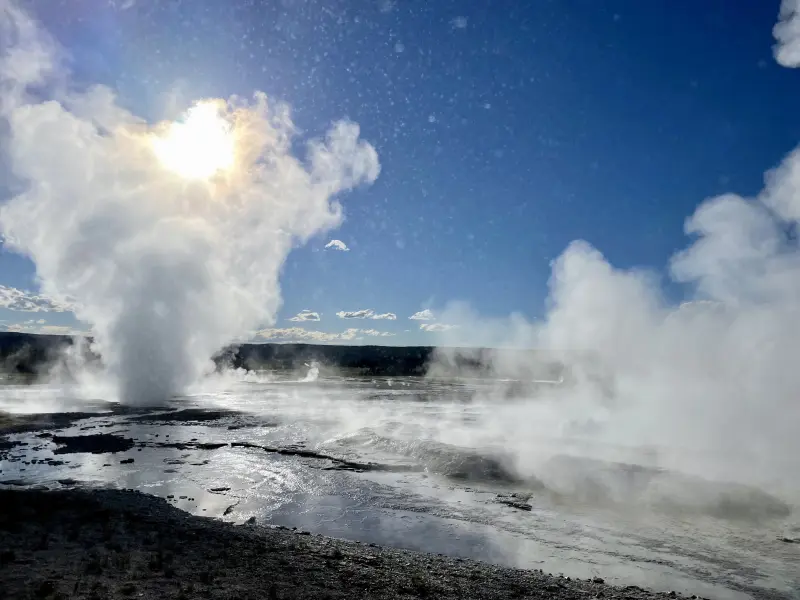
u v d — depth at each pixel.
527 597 7.62
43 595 6.17
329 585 7.41
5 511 10.73
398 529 12.26
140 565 7.67
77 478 16.78
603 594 8.03
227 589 6.86
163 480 16.84
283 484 16.53
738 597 8.70
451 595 7.43
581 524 12.66
